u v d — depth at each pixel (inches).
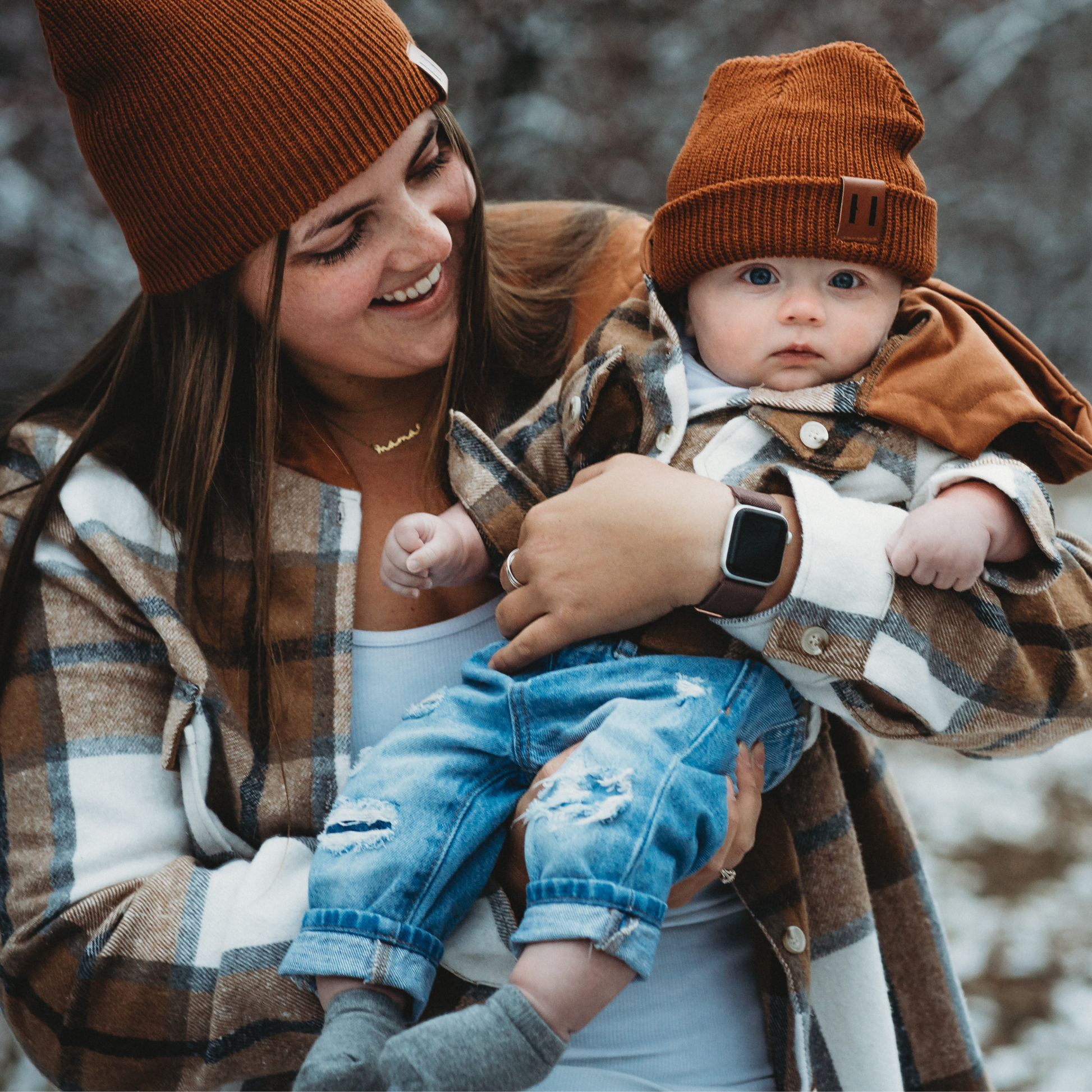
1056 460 52.9
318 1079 41.8
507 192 252.8
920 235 52.4
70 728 52.9
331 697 54.7
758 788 49.5
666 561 47.5
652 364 55.5
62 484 55.0
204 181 50.5
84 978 49.0
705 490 48.6
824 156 51.9
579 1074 50.5
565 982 42.6
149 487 56.6
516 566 51.1
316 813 53.6
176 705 52.4
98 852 51.2
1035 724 48.3
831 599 46.7
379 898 47.0
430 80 52.7
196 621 54.7
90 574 54.6
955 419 50.4
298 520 56.7
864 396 51.9
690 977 53.3
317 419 59.2
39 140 214.4
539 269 65.6
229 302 54.4
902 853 62.8
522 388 61.7
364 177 50.6
